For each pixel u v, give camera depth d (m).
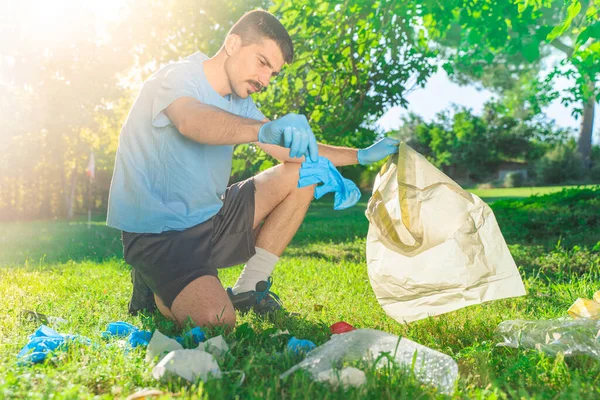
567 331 2.46
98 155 32.66
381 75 8.72
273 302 3.51
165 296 2.88
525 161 47.81
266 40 3.01
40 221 25.75
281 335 2.57
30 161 27.47
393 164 3.22
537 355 2.28
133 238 3.02
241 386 1.95
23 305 3.57
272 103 8.33
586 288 3.92
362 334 2.17
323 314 3.37
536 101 17.72
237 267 5.87
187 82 2.95
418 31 8.59
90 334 2.68
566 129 47.09
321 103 8.27
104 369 2.05
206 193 3.12
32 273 5.53
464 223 3.02
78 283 4.71
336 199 3.54
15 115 22.56
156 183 3.06
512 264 2.98
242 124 2.60
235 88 3.12
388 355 2.00
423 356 2.04
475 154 47.72
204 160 3.12
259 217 3.56
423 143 51.28
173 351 2.00
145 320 3.09
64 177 29.67
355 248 8.31
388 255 3.13
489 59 12.19
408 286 3.09
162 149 3.01
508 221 10.65
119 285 4.63
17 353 2.29
